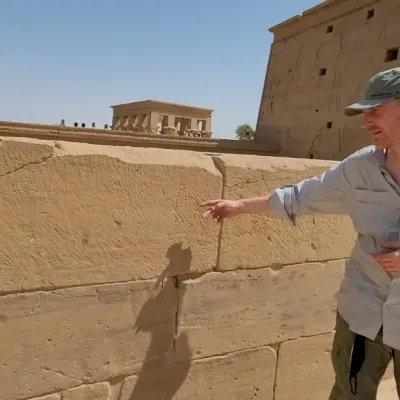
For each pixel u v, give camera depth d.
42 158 2.06
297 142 15.73
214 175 2.59
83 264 2.25
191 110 20.58
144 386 2.56
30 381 2.20
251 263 2.82
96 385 2.40
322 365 3.26
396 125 1.77
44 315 2.19
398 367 2.01
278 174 2.83
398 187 1.84
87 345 2.33
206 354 2.75
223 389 2.85
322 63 15.05
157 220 2.43
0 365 2.12
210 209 2.47
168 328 2.58
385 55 12.48
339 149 13.65
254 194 2.76
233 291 2.79
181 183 2.48
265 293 2.92
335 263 3.22
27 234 2.08
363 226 1.96
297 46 16.50
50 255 2.15
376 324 1.94
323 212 2.18
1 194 1.99
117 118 23.05
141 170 2.34
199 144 14.74
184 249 2.55
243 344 2.88
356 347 2.04
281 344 3.05
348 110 1.91
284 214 2.24
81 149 2.18
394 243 1.79
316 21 15.60
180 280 2.59
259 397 3.01
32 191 2.06
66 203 2.15
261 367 2.98
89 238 2.24
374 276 1.96
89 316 2.31
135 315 2.45
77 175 2.16
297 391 3.18
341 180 2.05
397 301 1.85
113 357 2.42
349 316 2.06
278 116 17.02
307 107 15.46
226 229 2.69
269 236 2.87
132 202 2.34
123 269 2.37
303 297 3.09
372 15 13.31
